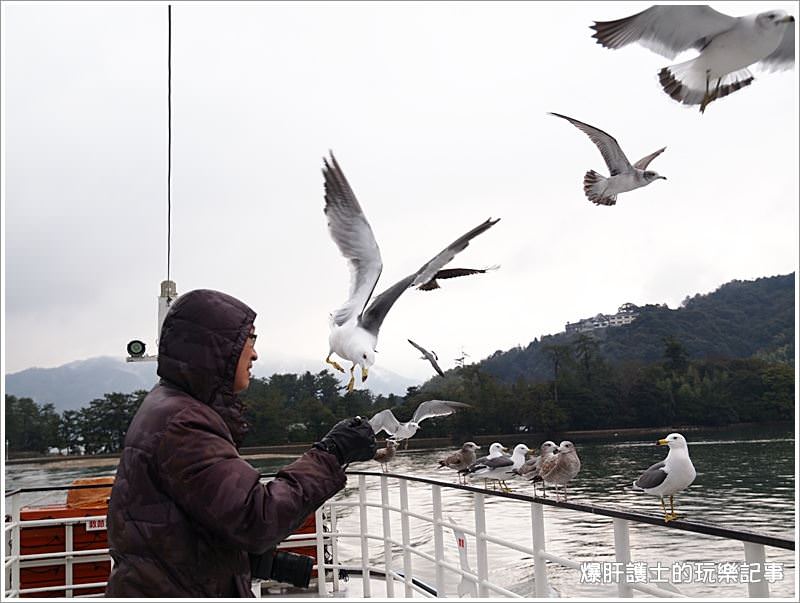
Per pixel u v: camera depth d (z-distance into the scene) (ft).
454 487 17.15
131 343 24.90
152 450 7.95
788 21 13.43
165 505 7.91
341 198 13.21
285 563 9.20
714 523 10.57
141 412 8.30
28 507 23.75
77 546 22.63
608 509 12.21
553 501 13.34
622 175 18.30
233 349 8.53
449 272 15.64
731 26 13.91
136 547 7.89
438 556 18.22
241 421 8.77
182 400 8.29
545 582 13.83
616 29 14.37
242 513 7.68
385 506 21.52
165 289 25.98
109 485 24.41
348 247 13.09
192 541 7.95
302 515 8.18
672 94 14.96
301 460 8.52
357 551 40.63
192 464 7.80
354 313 12.57
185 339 8.51
